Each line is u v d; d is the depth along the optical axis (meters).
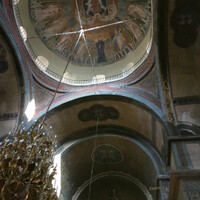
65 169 13.04
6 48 11.27
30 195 6.19
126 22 14.23
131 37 14.12
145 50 12.59
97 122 13.55
